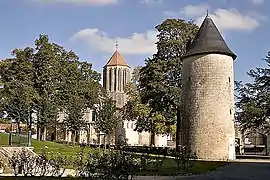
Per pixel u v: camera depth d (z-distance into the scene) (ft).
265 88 154.51
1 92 163.53
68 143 183.32
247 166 101.65
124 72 341.41
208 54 139.13
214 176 76.13
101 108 203.82
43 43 176.14
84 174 54.13
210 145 135.64
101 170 48.11
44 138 181.37
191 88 141.90
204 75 139.13
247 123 153.58
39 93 174.91
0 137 140.87
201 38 143.13
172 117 163.63
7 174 69.77
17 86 165.17
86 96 199.41
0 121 163.84
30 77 172.14
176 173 78.95
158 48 167.12
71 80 188.34
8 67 171.12
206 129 136.67
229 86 140.15
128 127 272.31
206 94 138.21
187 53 144.77
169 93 157.28
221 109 136.98
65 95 185.37
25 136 135.85
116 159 49.24
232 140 138.10
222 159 133.80
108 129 187.93
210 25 144.36
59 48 189.98
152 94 161.58
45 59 174.50
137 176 65.77
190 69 142.92
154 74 161.07
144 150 148.05
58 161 70.95
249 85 155.63
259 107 150.20
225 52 139.33
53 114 173.68
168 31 168.86
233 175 78.43
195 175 77.41
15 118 157.79
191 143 139.85
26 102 159.53
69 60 195.00
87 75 210.59
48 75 174.19
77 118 185.78
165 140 254.27
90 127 242.17
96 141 237.25
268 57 155.02
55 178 62.69
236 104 155.74
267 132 156.66
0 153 97.76
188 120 142.10
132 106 201.77
